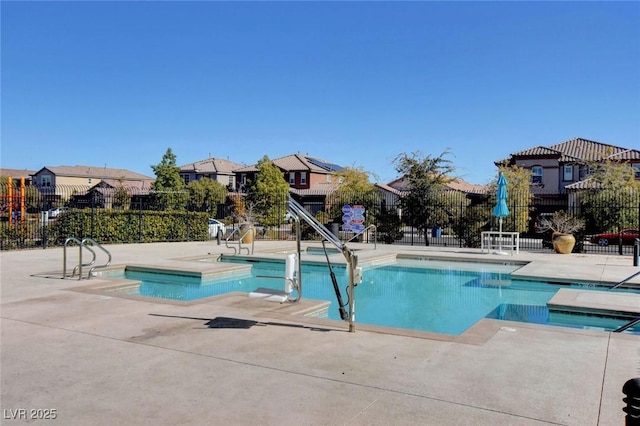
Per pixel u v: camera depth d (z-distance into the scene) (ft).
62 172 200.13
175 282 39.75
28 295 27.20
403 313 29.22
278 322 20.93
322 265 48.19
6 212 69.10
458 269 47.83
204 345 17.42
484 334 18.83
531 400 12.37
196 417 11.44
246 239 69.41
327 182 169.27
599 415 11.43
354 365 15.16
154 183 154.81
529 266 42.78
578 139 127.34
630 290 33.78
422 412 11.67
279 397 12.62
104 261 45.55
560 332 19.19
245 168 170.09
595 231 77.15
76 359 15.83
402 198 76.07
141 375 14.30
